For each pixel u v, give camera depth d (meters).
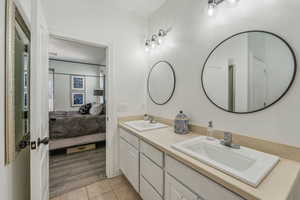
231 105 1.20
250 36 1.07
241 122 1.14
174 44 1.80
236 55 1.16
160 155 1.16
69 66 4.86
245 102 1.11
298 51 0.87
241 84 1.13
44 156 1.27
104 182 1.90
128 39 2.16
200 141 1.22
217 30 1.30
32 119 0.92
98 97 5.14
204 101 1.43
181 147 1.06
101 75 5.20
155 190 1.23
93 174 2.08
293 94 0.88
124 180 1.95
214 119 1.34
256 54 1.04
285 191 0.60
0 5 0.77
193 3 1.54
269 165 0.79
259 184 0.65
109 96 2.01
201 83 1.46
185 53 1.64
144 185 1.41
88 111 3.75
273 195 0.58
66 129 2.70
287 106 0.91
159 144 1.17
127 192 1.70
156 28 2.14
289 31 0.90
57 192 1.69
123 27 2.11
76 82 4.98
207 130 1.37
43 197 1.22
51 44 3.23
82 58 4.54
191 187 0.88
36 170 0.95
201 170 0.79
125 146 1.83
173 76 1.82
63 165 2.32
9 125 0.84
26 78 1.36
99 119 3.10
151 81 2.24
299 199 0.78
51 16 1.62
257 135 1.04
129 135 1.72
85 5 1.83
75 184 1.85
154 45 2.12
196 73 1.51
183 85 1.68
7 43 0.83
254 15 1.05
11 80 0.86
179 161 0.97
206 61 1.40
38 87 0.97
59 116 3.13
